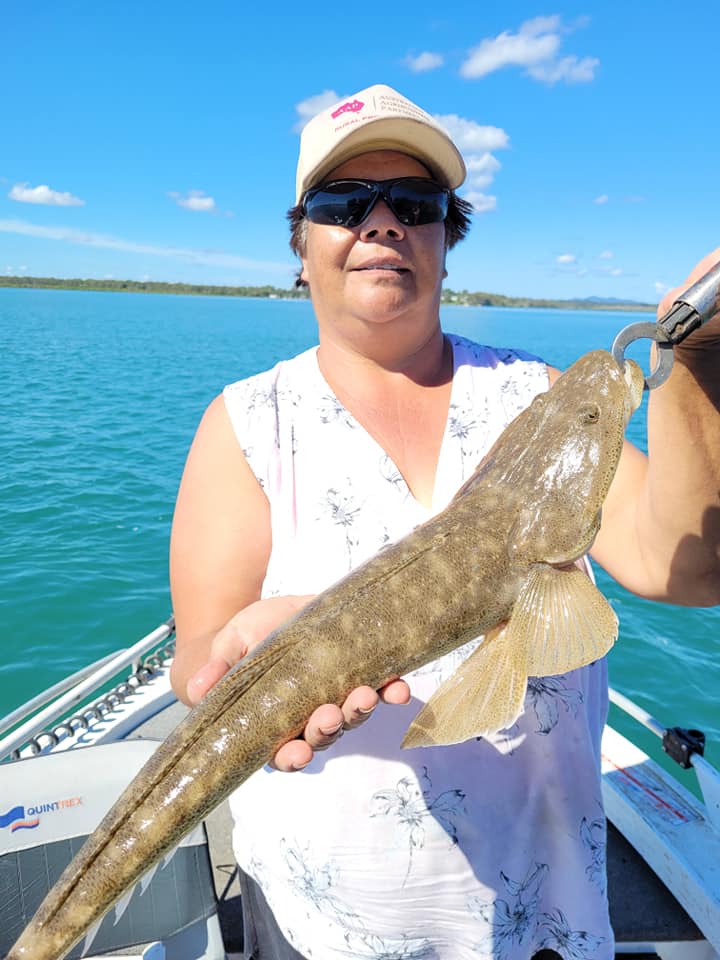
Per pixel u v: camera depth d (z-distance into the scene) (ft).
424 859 2.19
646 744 6.61
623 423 2.01
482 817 2.20
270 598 2.08
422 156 2.35
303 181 2.33
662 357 1.75
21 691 7.52
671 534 2.01
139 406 23.29
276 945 2.46
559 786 2.26
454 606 1.93
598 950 2.28
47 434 18.39
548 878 2.33
